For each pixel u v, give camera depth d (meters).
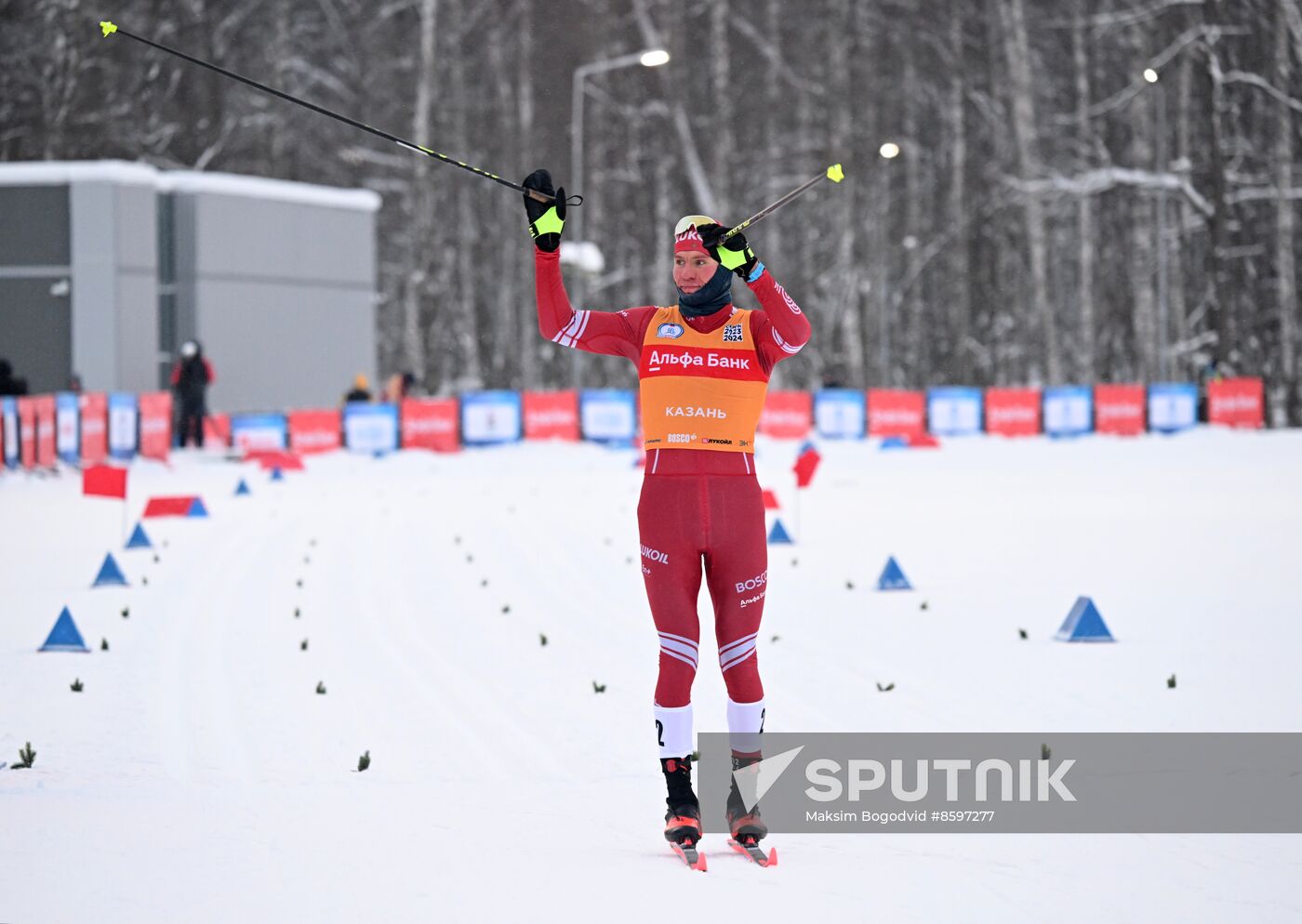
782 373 151.75
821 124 145.62
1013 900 12.19
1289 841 13.87
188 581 33.88
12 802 15.23
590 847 13.67
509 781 16.34
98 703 21.12
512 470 72.06
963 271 138.75
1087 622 25.12
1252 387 99.56
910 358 165.25
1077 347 162.50
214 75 127.56
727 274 14.40
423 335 111.44
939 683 21.77
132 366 88.69
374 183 155.25
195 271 92.44
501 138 149.62
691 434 14.25
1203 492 54.28
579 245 124.81
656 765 17.36
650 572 14.30
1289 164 105.81
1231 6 115.44
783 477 65.31
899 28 141.12
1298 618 26.83
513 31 148.75
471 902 12.05
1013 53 114.81
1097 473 64.62
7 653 25.06
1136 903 12.12
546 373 163.38
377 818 14.59
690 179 134.00
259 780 16.80
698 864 13.00
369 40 140.88
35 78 113.12
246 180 94.94
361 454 85.19
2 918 11.66
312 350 99.31
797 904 12.02
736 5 143.88
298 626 27.72
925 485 59.78
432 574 34.88
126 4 119.81
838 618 28.08
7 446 65.19
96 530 45.81
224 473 70.94
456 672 23.25
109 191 87.25
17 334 88.31
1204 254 141.75
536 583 33.31
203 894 12.23
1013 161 132.62
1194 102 130.88
